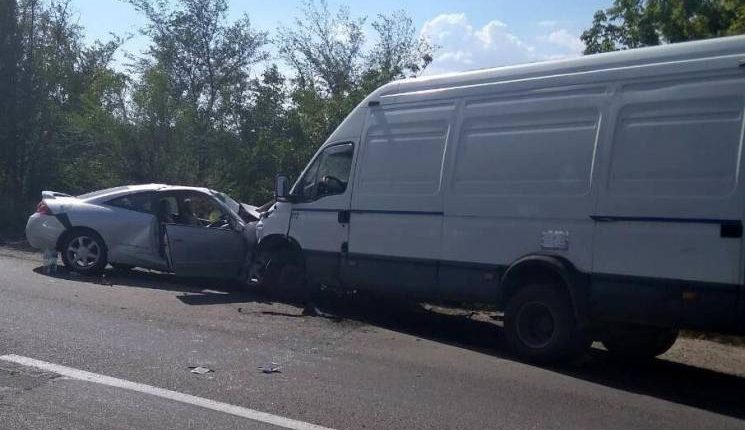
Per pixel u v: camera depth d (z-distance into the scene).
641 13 19.33
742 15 16.50
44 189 21.83
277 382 7.63
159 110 20.03
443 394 7.60
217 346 8.88
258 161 20.25
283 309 11.33
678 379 9.20
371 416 6.79
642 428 6.99
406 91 10.71
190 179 20.36
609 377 8.98
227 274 12.68
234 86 24.81
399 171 10.54
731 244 7.68
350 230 11.00
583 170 8.79
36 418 6.35
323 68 24.84
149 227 13.02
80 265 13.12
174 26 26.11
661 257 8.13
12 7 21.09
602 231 8.57
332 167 11.45
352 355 8.95
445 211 9.95
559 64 9.21
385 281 10.59
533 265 9.07
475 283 9.64
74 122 20.11
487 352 9.72
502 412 7.14
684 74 8.16
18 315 9.70
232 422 6.45
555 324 9.00
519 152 9.35
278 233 11.96
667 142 8.19
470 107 9.90
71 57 22.23
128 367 7.80
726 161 7.77
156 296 11.69
